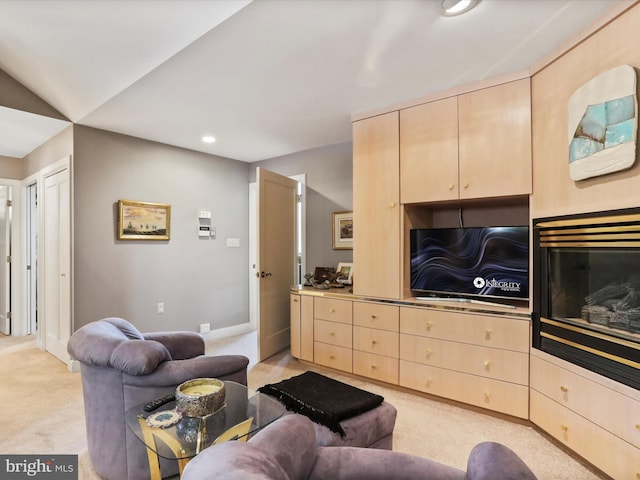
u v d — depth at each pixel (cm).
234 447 90
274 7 177
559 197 214
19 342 435
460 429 232
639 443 162
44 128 353
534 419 227
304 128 358
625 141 168
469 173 261
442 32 198
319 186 427
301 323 353
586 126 189
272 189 392
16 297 466
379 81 257
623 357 170
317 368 344
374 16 184
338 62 231
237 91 273
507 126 245
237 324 485
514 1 173
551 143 220
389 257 297
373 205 307
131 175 380
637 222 165
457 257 278
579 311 201
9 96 302
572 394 198
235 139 394
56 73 275
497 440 219
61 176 357
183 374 178
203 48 215
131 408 166
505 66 237
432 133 278
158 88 269
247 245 498
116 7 194
